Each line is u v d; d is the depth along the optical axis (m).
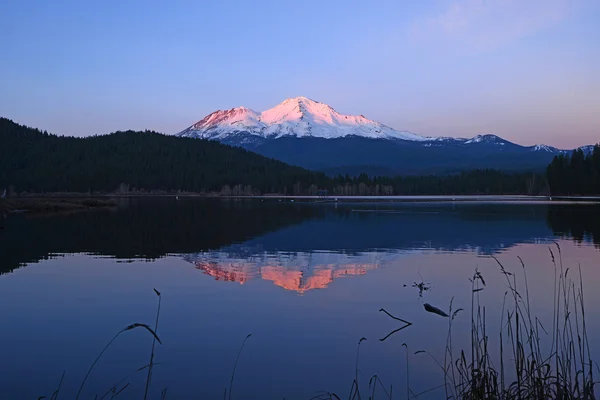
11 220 47.62
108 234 35.78
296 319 14.14
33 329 13.34
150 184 169.25
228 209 72.25
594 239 31.69
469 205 83.88
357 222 47.06
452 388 9.61
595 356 10.80
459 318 14.04
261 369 10.64
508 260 23.52
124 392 9.66
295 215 58.12
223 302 16.03
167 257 24.88
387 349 11.73
